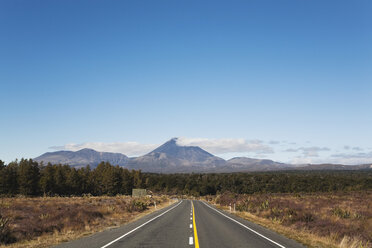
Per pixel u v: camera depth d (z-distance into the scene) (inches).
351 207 1098.7
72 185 3636.8
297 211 919.7
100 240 470.6
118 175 4699.8
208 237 511.8
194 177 6412.4
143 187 5457.7
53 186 3292.3
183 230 610.2
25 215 722.8
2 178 2886.3
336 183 3590.1
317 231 597.9
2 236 458.3
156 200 2245.3
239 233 570.9
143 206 1412.4
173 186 6038.4
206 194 5162.4
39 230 563.8
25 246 425.4
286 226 732.0
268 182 4608.8
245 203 1503.4
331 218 767.1
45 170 3356.3
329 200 1489.9
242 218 955.3
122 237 503.8
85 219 737.6
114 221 807.7
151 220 852.0
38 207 914.7
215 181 5462.6
